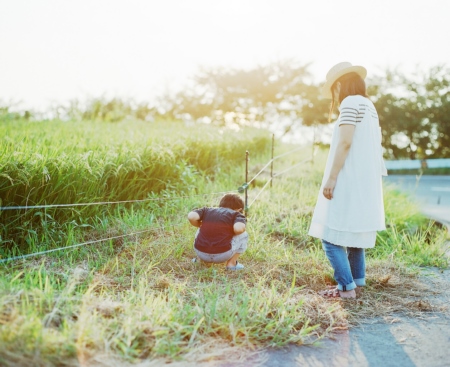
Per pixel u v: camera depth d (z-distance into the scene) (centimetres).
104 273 457
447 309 426
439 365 324
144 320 337
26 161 548
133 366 292
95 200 610
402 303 435
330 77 447
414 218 818
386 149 3048
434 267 563
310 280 479
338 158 416
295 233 634
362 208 419
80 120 1720
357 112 419
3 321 292
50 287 354
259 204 731
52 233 538
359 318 402
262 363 317
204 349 325
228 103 3500
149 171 724
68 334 297
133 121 1814
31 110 1606
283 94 3469
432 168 2241
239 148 1240
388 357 335
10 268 443
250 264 508
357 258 459
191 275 467
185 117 3447
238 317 362
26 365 265
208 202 718
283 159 1405
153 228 570
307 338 357
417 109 2931
